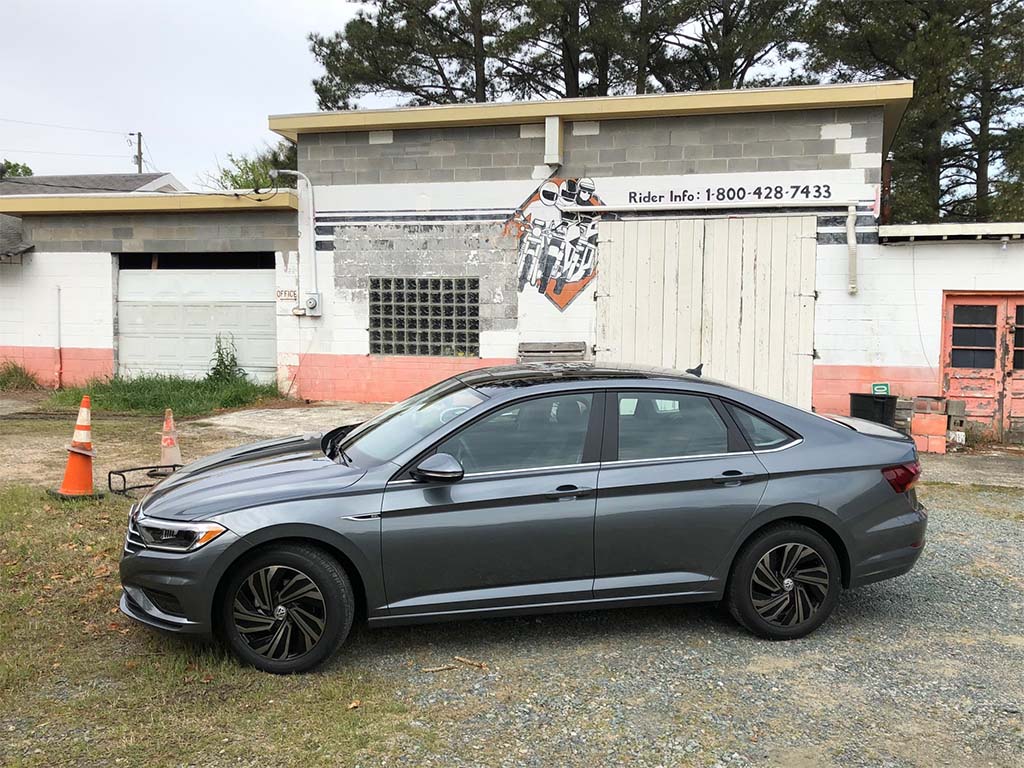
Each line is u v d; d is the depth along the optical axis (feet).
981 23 71.05
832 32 73.82
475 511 13.43
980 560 19.74
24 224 49.32
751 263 40.34
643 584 14.11
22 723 11.44
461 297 43.75
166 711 11.82
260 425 38.22
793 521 14.69
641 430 14.47
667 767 10.64
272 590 12.97
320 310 45.39
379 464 13.73
